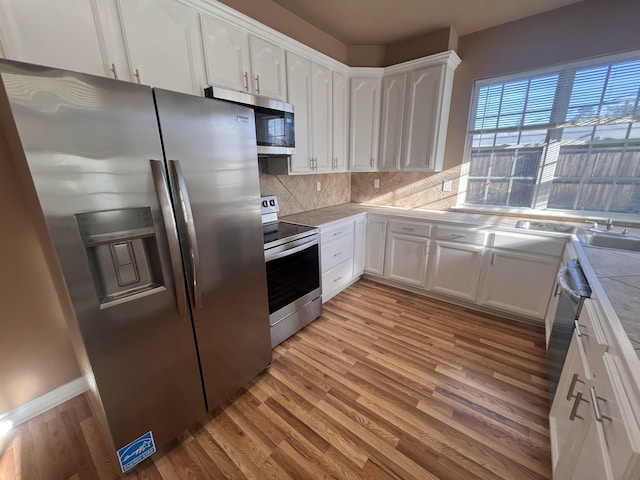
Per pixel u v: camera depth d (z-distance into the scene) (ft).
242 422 5.03
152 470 4.26
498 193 9.37
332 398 5.50
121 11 4.37
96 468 4.28
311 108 8.32
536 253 7.29
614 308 3.14
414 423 4.93
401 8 7.61
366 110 9.92
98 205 3.31
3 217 4.60
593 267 4.47
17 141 2.94
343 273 9.68
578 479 2.91
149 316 3.96
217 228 4.66
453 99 9.43
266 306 5.90
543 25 7.73
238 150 4.79
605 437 2.40
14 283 4.81
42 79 2.79
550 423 4.61
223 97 5.64
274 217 8.51
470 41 8.86
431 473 4.13
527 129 8.52
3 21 3.42
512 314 8.16
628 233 6.59
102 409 3.81
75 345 4.70
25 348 5.01
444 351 6.83
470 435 4.69
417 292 9.91
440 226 8.73
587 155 7.77
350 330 7.76
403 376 6.03
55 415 5.19
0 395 4.85
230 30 5.90
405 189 11.07
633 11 6.63
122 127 3.38
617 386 2.31
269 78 6.89
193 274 4.29
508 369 6.18
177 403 4.53
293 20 7.99
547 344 6.41
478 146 9.44
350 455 4.42
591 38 7.18
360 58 10.12
